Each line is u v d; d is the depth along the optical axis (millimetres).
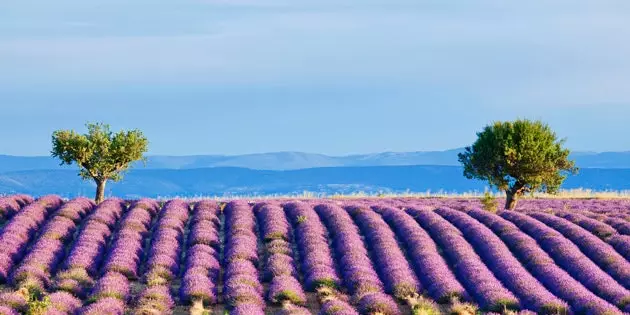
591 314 63344
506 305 68062
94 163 127125
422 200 155125
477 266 81688
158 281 76938
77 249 87000
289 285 73000
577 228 102062
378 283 76438
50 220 104875
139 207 117250
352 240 94625
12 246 87312
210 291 71875
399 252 90125
